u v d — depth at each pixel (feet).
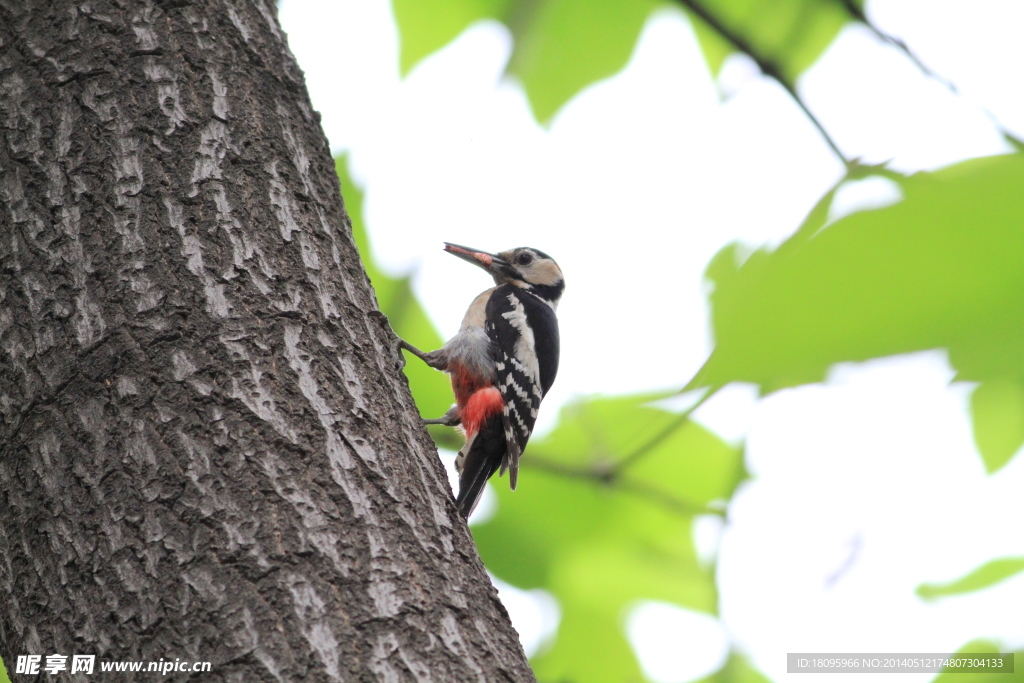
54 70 19.13
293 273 18.25
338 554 14.87
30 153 18.42
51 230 17.57
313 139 21.45
